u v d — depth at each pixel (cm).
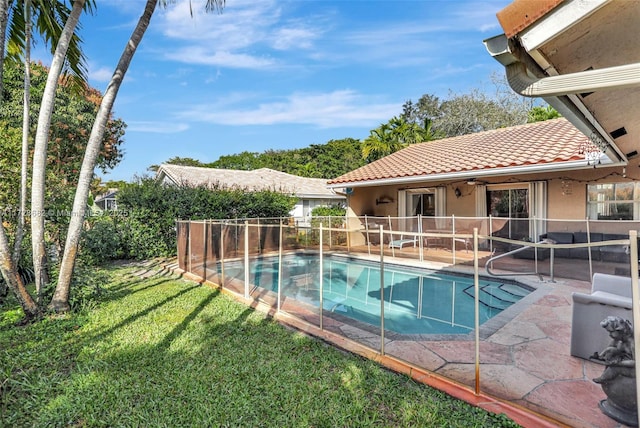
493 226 932
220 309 577
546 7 183
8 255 509
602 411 263
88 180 572
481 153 1117
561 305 535
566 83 205
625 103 362
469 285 789
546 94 212
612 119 425
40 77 1533
